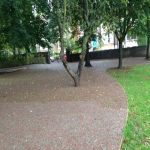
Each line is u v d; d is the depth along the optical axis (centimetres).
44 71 1485
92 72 1248
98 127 418
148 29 1262
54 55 3234
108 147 341
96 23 820
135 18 1138
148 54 1880
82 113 500
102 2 841
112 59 2370
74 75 797
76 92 706
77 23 1273
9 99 664
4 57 2098
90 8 839
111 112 503
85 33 813
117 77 1012
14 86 909
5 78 1220
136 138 387
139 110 523
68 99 626
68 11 862
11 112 530
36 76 1227
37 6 1338
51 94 698
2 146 355
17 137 388
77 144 354
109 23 909
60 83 907
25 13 1576
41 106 570
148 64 1483
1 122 463
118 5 930
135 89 737
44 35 1719
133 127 426
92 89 744
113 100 603
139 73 1101
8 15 1412
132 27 1355
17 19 1440
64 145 352
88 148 340
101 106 550
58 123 445
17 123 454
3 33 1597
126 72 1164
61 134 393
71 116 483
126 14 1046
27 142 367
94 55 2725
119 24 1162
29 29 1673
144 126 435
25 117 489
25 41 1488
